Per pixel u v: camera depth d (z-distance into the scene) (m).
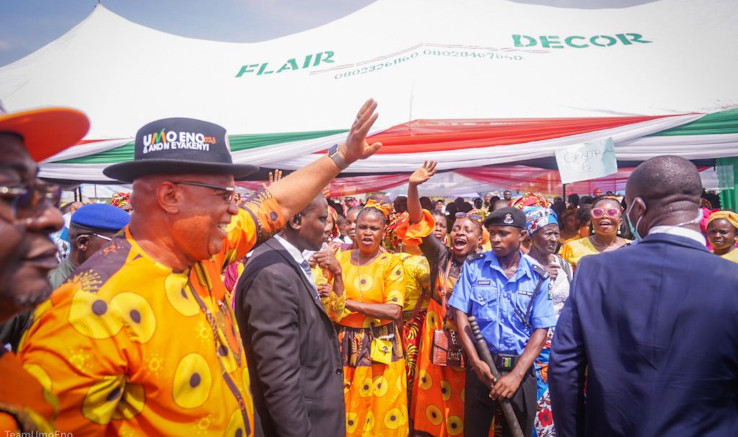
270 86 8.17
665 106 6.35
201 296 1.34
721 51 7.49
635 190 1.78
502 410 2.94
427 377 3.54
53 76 9.07
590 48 7.90
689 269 1.55
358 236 3.46
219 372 1.29
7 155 0.72
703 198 6.55
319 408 1.98
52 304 1.08
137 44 9.97
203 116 7.63
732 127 5.99
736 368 1.45
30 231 0.74
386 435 3.16
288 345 1.83
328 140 6.81
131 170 1.24
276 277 1.87
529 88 6.86
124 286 1.14
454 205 7.09
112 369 1.07
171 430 1.16
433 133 6.31
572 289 1.82
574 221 6.43
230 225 1.62
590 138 6.11
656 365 1.52
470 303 3.15
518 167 8.65
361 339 3.23
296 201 1.87
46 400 0.91
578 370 1.75
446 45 7.96
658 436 1.48
